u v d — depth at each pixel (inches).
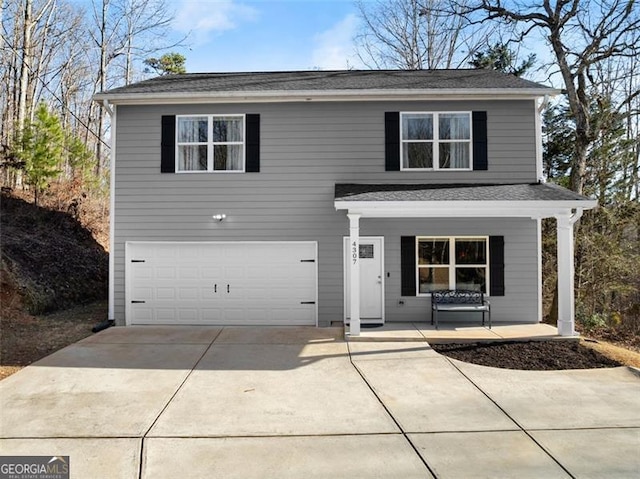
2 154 622.8
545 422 207.5
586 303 627.5
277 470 166.2
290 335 378.9
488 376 275.7
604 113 619.5
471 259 421.4
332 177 420.8
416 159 423.2
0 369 284.4
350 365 298.2
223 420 210.5
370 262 420.2
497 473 162.9
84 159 784.9
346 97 414.6
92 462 171.2
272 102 422.9
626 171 655.8
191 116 426.9
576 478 159.0
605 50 518.9
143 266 424.8
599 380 267.9
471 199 348.5
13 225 557.6
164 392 247.3
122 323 422.3
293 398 239.8
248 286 424.2
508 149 418.0
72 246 580.7
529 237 416.2
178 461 172.2
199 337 372.8
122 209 423.5
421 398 239.3
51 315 445.1
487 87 410.0
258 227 422.0
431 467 167.6
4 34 866.1
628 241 644.1
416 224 418.0
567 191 374.3
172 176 423.2
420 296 417.7
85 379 267.7
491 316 415.8
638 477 159.3
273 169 422.0
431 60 874.8
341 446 185.2
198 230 422.6
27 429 199.2
